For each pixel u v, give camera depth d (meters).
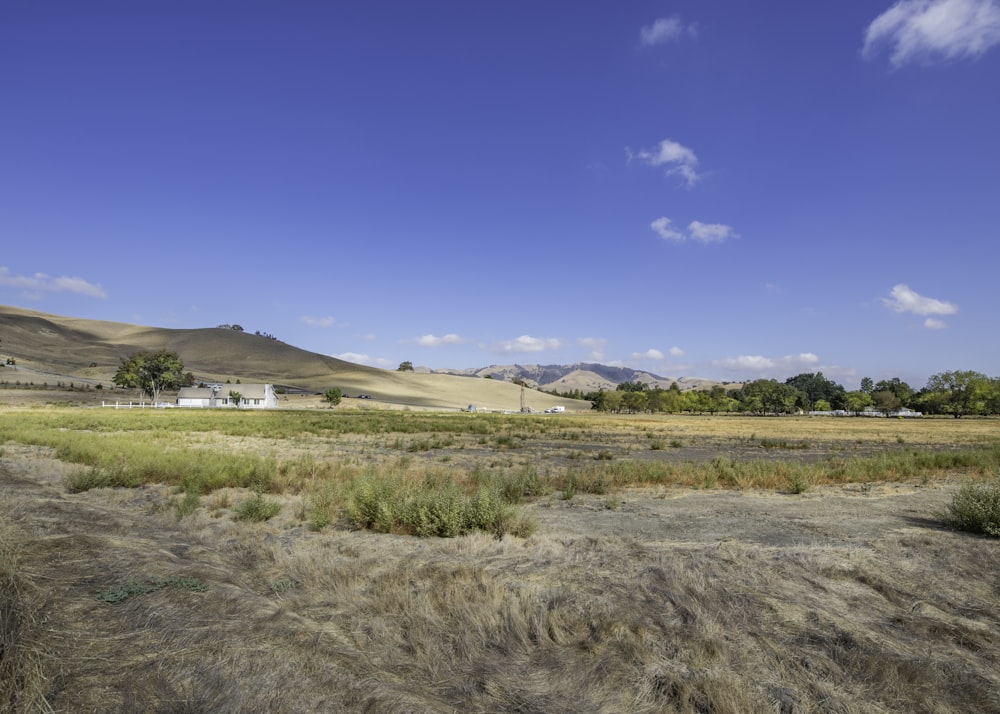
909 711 3.85
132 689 3.44
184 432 35.84
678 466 18.92
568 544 7.96
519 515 9.23
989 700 4.00
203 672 3.70
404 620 4.97
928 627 5.12
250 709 3.34
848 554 7.29
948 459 21.78
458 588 5.67
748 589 5.87
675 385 194.38
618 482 16.05
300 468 16.75
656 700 3.87
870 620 5.27
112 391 135.62
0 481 12.76
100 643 4.00
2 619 3.87
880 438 45.59
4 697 3.21
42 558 5.63
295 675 3.76
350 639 4.57
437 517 8.96
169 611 4.59
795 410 166.12
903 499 13.37
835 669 4.27
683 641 4.62
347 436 37.28
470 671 4.17
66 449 20.08
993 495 9.23
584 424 67.06
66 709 3.16
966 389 129.50
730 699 3.76
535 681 4.05
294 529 9.30
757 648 4.61
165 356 120.31
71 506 9.40
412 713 3.41
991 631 5.12
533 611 5.14
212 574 5.71
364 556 7.11
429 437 37.25
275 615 4.75
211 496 12.48
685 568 6.48
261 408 113.06
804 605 5.51
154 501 11.57
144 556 6.07
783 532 9.38
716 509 11.90
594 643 4.59
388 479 11.48
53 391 119.25
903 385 167.88
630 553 7.35
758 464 18.77
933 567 6.96
